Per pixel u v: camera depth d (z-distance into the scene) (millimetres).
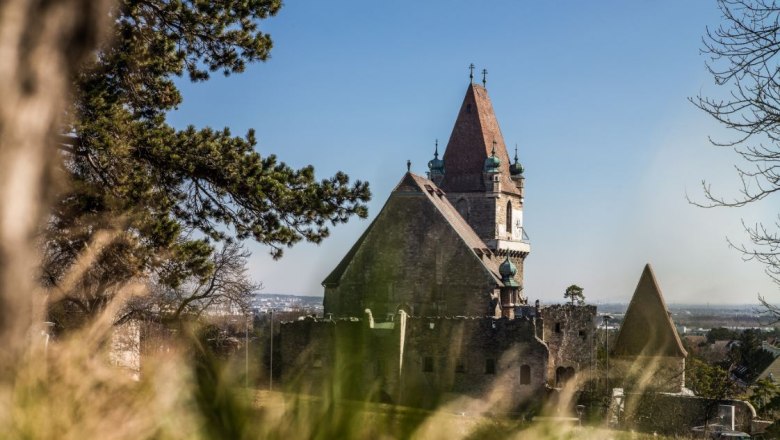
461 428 4699
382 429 4273
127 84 26062
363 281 80000
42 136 2576
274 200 26734
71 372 4102
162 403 4016
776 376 99375
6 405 3627
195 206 27109
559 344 81188
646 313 80875
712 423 56906
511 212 108188
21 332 2660
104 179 24688
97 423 3822
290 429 4078
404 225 80375
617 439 7000
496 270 88062
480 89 109750
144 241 24328
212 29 27203
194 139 26516
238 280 34812
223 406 4051
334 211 27109
